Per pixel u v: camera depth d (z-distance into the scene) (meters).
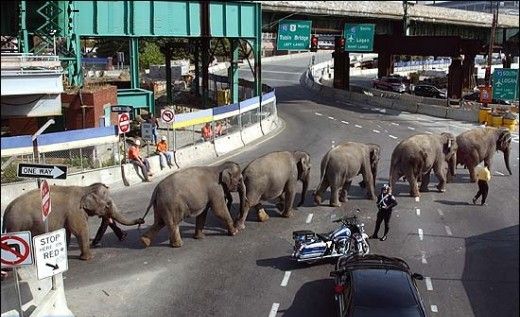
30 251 11.12
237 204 21.56
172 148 28.52
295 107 51.19
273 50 107.62
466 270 15.56
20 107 24.44
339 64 60.69
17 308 12.28
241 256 16.61
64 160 24.05
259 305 13.56
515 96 43.34
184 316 13.02
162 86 58.62
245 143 33.47
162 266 15.88
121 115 24.62
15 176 21.70
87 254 16.23
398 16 59.00
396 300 11.23
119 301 13.78
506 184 25.05
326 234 16.47
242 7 38.09
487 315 13.00
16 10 30.36
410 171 22.59
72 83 30.20
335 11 51.41
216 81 54.44
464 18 68.50
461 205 21.78
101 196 16.22
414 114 48.47
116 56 78.94
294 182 19.77
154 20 33.50
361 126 41.00
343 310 11.67
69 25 29.61
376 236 18.05
